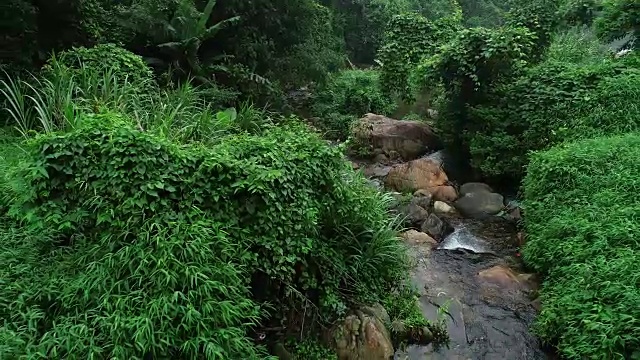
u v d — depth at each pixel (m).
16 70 6.16
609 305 3.71
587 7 9.89
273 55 10.64
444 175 8.18
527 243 5.55
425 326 4.23
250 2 9.72
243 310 3.17
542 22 10.24
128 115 4.89
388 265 4.47
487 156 8.01
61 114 4.93
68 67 6.02
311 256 3.92
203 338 2.72
